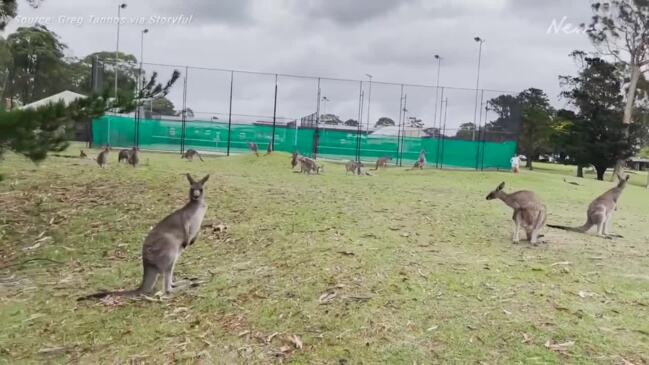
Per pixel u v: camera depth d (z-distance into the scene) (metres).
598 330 4.50
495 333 4.45
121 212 10.00
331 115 39.56
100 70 27.30
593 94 44.91
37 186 12.12
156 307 5.48
